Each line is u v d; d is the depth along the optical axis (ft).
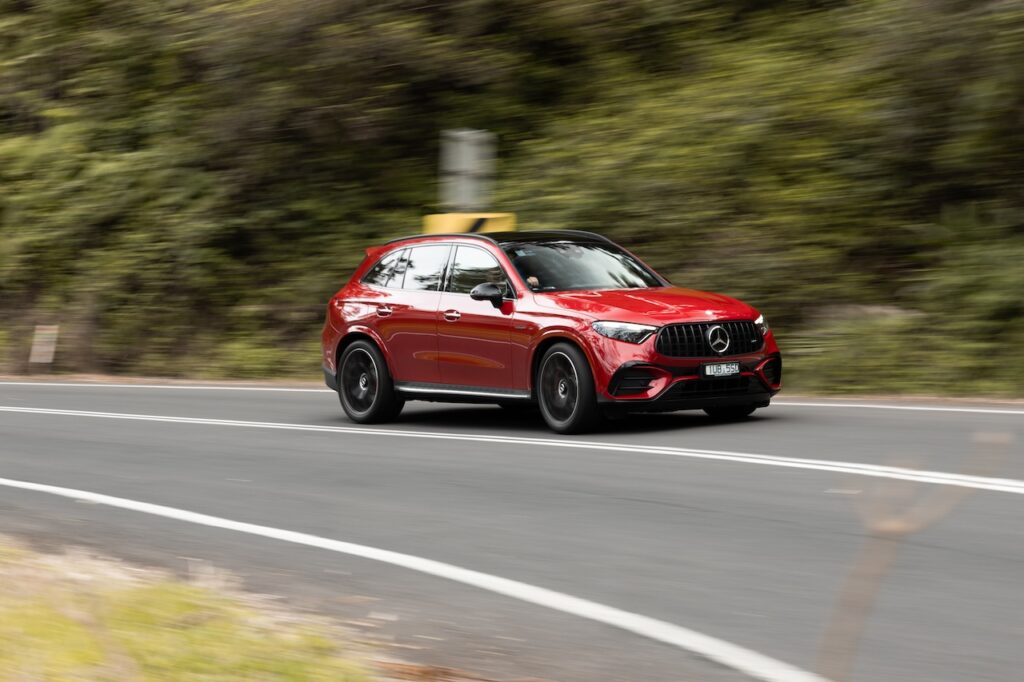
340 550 23.43
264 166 78.59
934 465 29.32
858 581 19.44
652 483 28.60
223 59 79.05
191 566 22.66
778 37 75.05
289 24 76.23
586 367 35.83
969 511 23.91
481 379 38.81
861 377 49.57
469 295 39.45
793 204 61.00
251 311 71.56
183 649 16.17
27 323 77.77
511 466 31.81
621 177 66.59
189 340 72.49
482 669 16.21
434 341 39.93
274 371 67.31
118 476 33.14
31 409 50.85
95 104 90.43
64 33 95.30
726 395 36.47
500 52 79.56
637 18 80.64
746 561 21.25
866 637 16.70
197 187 79.77
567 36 81.05
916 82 58.75
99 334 74.74
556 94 79.00
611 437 35.81
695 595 19.33
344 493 29.25
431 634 17.89
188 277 75.20
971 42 56.03
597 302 36.55
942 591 18.74
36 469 34.94
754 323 37.09
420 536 24.38
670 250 61.62
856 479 27.84
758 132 65.82
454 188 58.70
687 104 71.61
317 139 78.79
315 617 18.85
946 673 15.19
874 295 55.21
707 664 16.01
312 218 76.02
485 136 58.75
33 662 15.49
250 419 44.88
